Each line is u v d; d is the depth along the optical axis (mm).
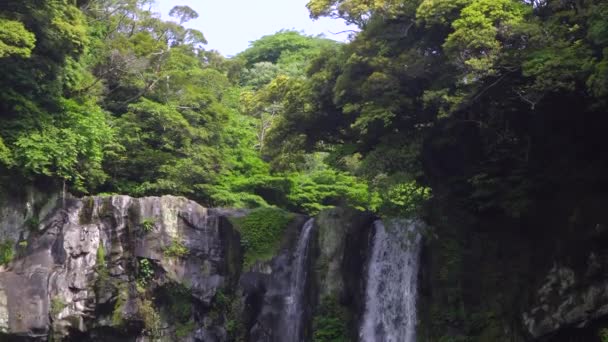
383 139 35656
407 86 35406
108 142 43281
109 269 38375
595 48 29141
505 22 31031
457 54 31766
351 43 36844
